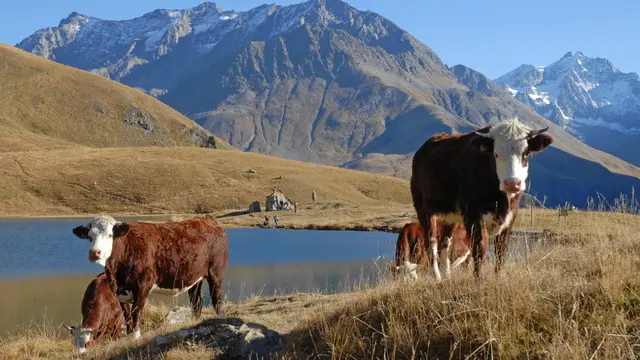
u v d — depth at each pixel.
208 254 13.10
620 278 6.82
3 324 19.50
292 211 77.44
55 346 12.87
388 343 6.80
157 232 12.16
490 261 8.46
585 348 5.62
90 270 33.22
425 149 9.85
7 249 42.94
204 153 128.62
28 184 98.19
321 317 8.30
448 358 6.32
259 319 11.00
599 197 10.80
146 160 112.38
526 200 11.05
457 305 7.01
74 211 92.94
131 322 11.66
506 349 6.08
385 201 111.44
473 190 8.34
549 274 7.58
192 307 13.35
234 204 97.94
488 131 8.19
